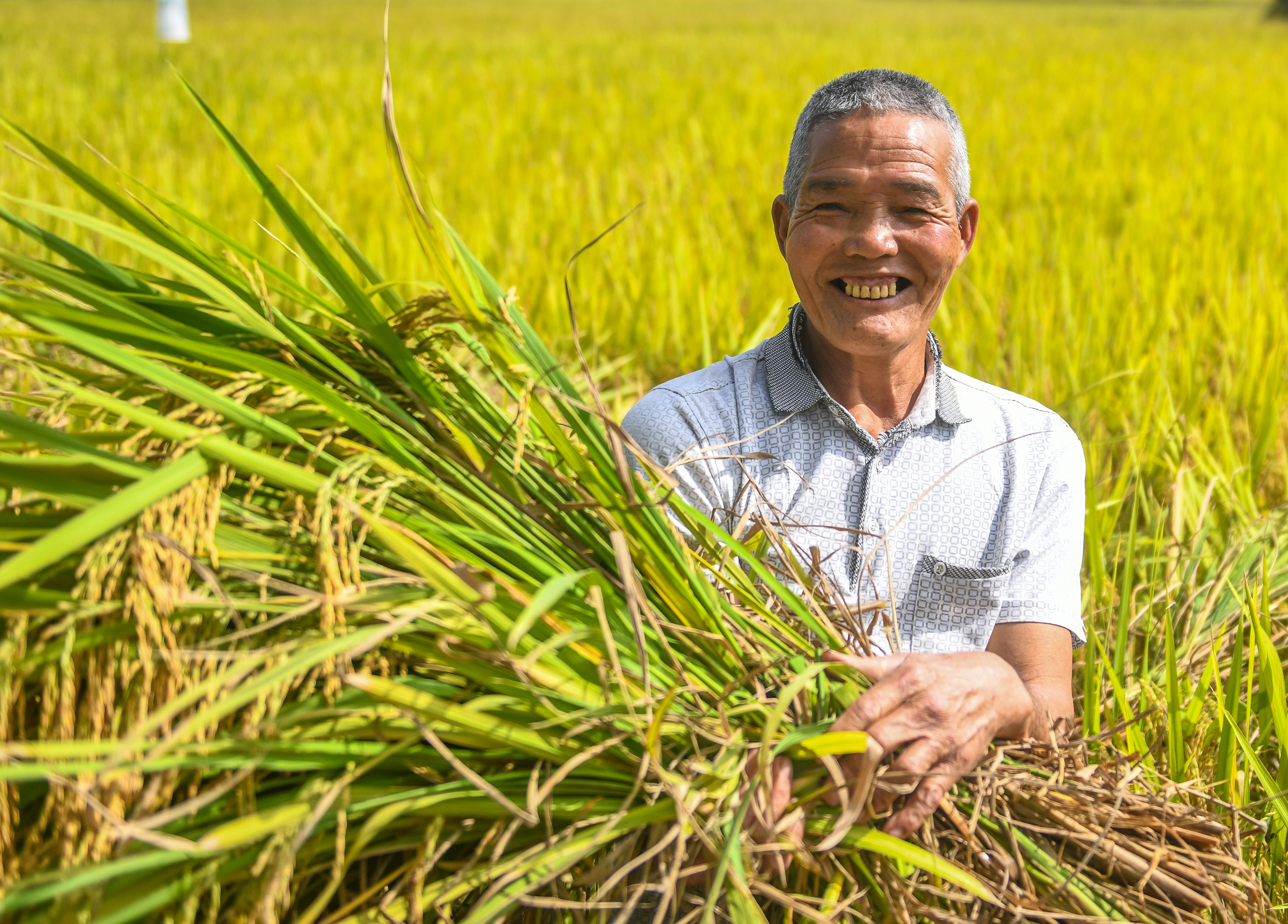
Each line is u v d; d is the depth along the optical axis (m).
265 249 5.30
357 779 1.17
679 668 1.32
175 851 1.01
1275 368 3.55
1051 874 1.34
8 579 0.94
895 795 1.32
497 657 1.18
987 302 4.65
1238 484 3.09
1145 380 3.78
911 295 1.73
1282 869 1.76
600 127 10.37
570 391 1.41
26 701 1.17
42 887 0.96
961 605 1.77
